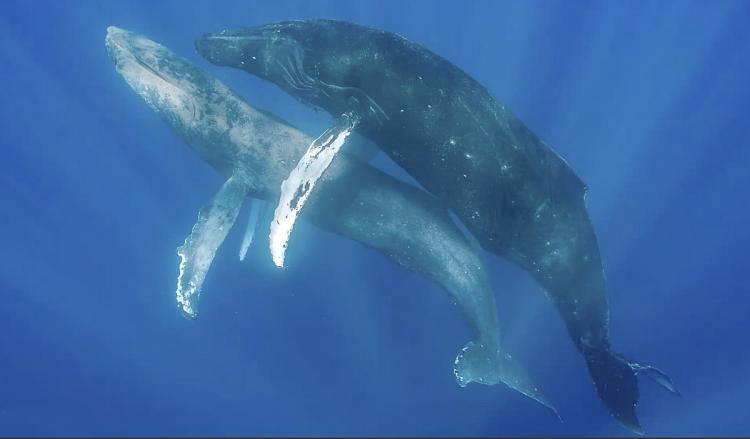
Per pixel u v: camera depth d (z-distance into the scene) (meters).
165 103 11.02
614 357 10.33
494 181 9.29
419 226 10.79
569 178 9.56
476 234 10.54
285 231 8.80
